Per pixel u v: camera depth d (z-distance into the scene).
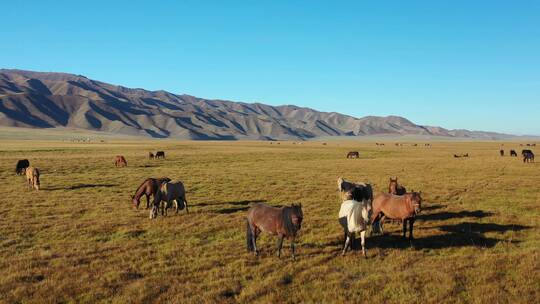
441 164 52.69
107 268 12.31
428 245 14.66
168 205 20.55
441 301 9.59
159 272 12.03
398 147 124.56
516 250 13.71
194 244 15.20
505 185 30.81
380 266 12.28
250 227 13.87
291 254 13.70
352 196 18.41
